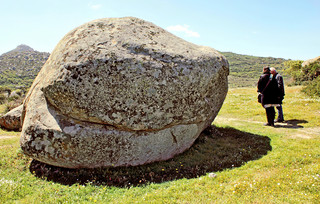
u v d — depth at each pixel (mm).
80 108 5750
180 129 6773
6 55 145750
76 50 6008
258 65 148875
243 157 6805
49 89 5832
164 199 4594
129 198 4723
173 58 6371
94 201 4652
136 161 6379
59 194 4980
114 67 5809
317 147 7109
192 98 6535
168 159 6863
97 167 6164
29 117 6172
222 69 7445
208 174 5742
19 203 4527
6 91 41344
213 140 8477
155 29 7262
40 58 145625
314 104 13914
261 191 4582
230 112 14070
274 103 10172
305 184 4641
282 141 7914
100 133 5906
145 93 5949
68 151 5809
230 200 4363
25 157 6773
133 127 6000
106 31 6480
